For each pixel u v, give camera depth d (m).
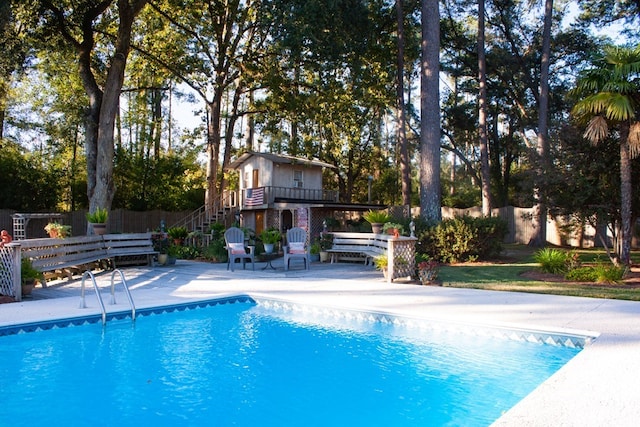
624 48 12.57
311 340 7.13
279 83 23.61
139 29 26.31
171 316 8.62
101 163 18.44
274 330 7.72
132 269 14.61
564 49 30.03
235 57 24.88
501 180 36.75
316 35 20.08
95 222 14.82
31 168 28.22
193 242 21.17
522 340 6.92
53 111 30.19
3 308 8.17
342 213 32.97
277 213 25.72
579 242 26.17
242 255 14.20
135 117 35.38
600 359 5.22
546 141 16.25
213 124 26.41
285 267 14.10
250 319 8.50
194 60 24.58
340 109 23.28
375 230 16.31
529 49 30.89
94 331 7.59
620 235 14.86
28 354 6.41
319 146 32.78
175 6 23.41
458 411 4.60
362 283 11.38
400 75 24.14
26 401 4.84
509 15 30.62
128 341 7.04
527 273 13.49
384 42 25.06
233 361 6.14
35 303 8.69
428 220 17.69
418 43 27.73
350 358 6.27
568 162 14.53
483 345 6.80
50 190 28.81
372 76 24.36
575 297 9.32
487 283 11.41
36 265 10.33
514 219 28.34
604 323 6.98
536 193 15.61
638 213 14.60
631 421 3.57
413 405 4.75
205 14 25.52
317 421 4.39
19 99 30.12
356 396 4.99
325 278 12.44
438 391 5.11
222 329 7.79
